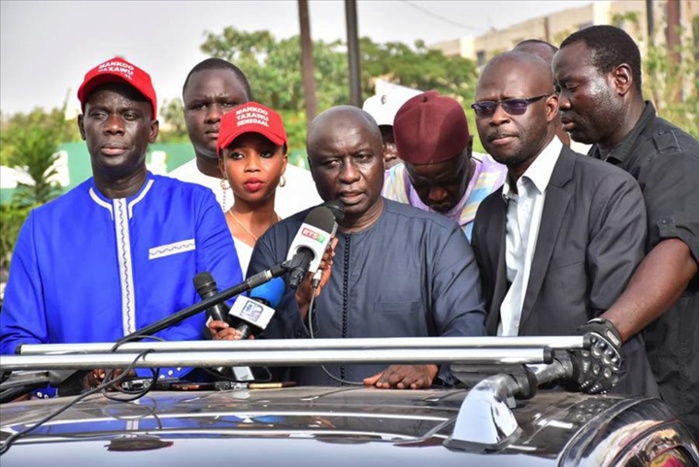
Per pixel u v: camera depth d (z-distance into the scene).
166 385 4.36
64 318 5.55
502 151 5.20
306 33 26.30
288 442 3.24
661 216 5.05
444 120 6.04
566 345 3.54
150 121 5.79
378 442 3.22
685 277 4.96
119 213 5.67
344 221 5.32
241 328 4.99
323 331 5.28
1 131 39.97
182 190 5.76
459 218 6.25
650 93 24.42
